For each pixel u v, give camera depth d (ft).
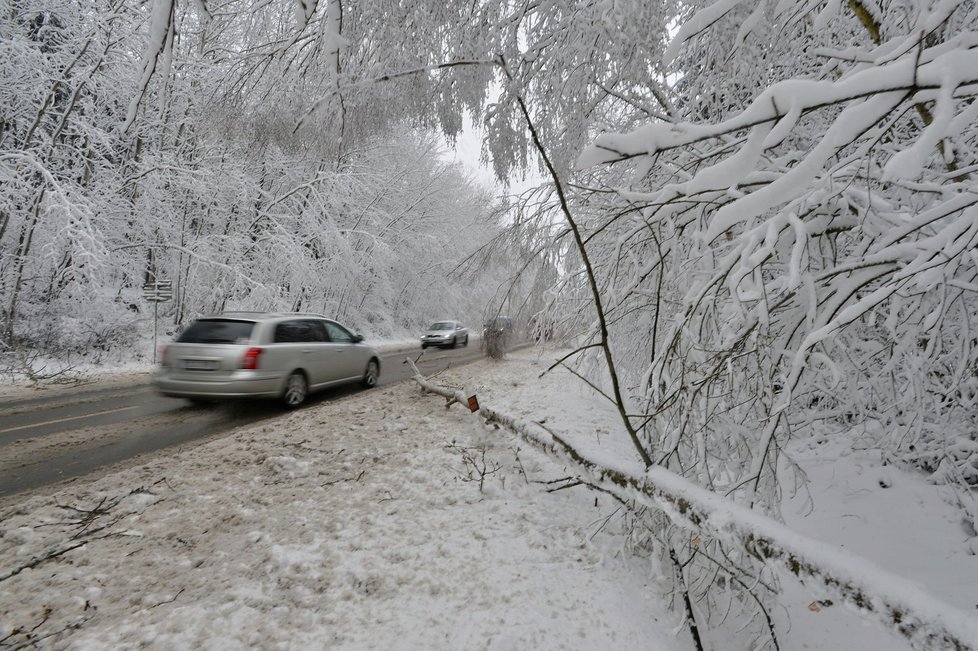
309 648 8.12
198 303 54.03
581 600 9.84
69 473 15.16
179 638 8.07
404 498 14.03
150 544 10.85
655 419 11.04
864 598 5.95
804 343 7.23
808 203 8.38
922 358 9.09
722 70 10.27
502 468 16.90
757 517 7.43
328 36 9.72
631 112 15.21
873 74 5.34
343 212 66.69
